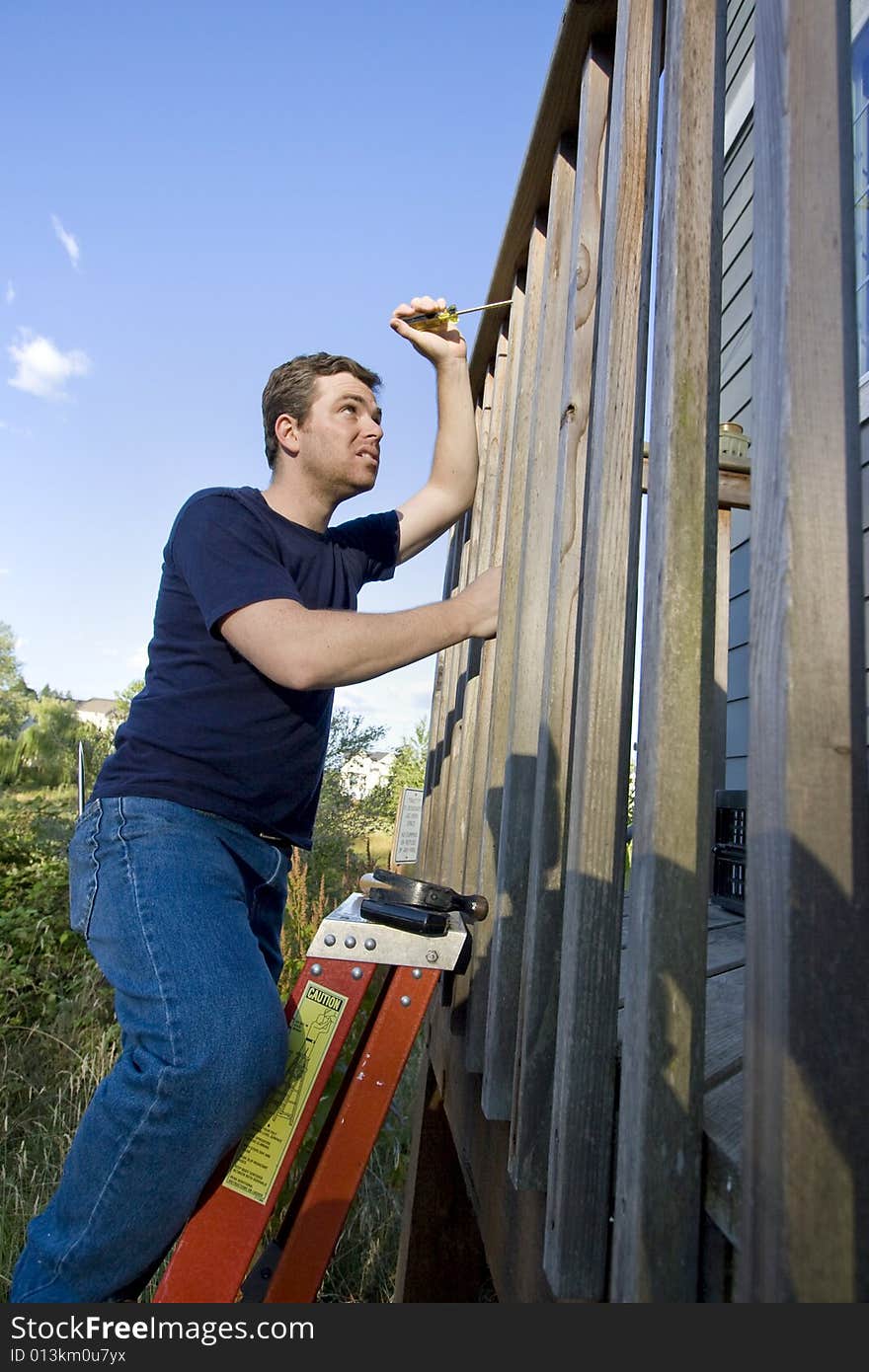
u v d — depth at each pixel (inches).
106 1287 47.9
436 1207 90.0
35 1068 144.7
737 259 159.8
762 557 26.4
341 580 70.0
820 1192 22.8
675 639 33.5
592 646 39.8
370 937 53.0
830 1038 23.3
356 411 70.4
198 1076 46.1
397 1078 51.9
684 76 37.2
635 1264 29.5
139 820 55.8
